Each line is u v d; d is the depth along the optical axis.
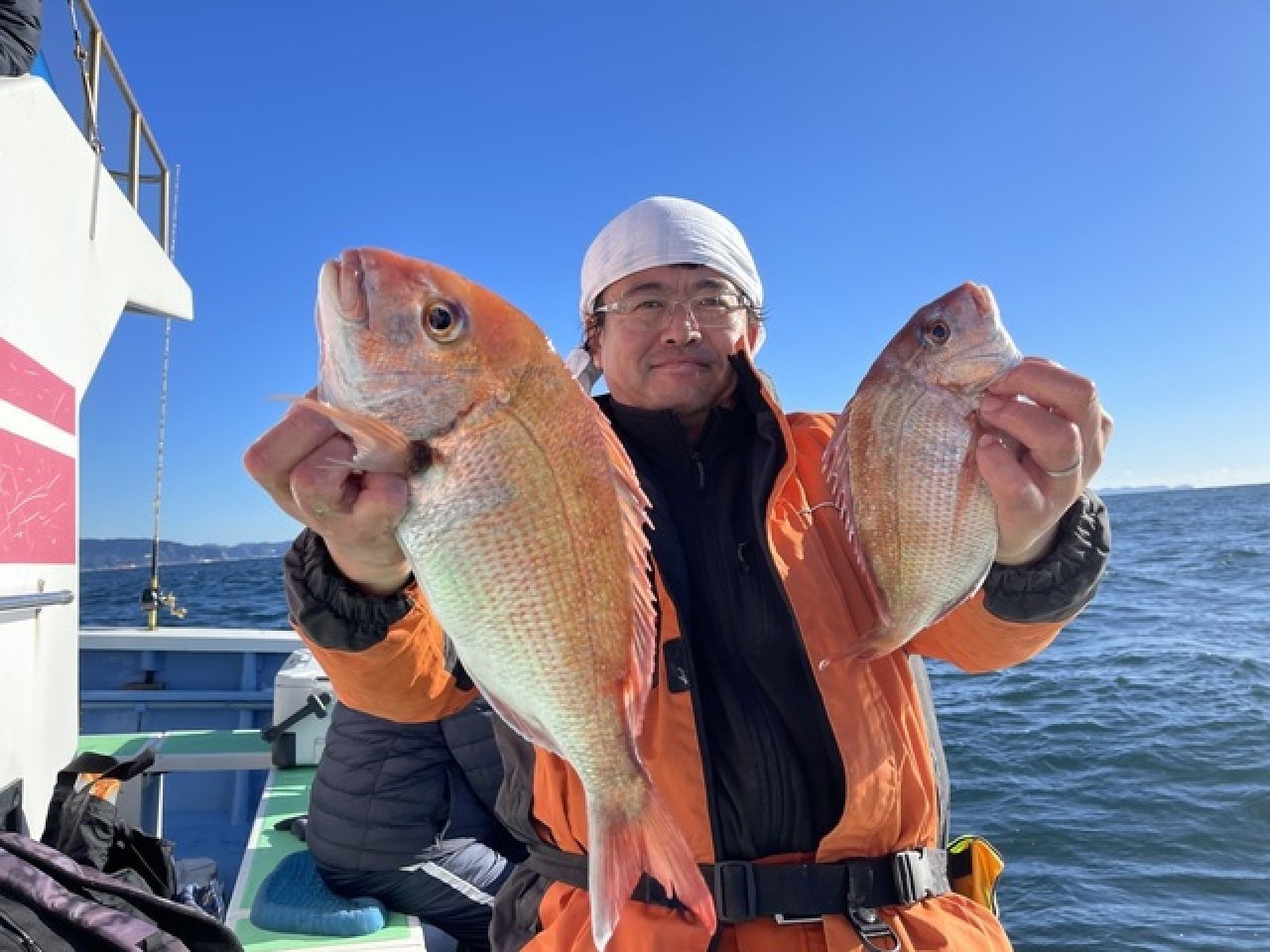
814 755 1.86
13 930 1.89
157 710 6.19
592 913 1.46
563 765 1.91
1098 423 1.68
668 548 1.95
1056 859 5.86
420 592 1.75
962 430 1.83
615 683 1.55
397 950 2.88
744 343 2.25
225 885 4.48
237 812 5.34
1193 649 13.16
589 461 1.56
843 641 1.90
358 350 1.46
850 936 1.74
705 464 2.12
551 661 1.51
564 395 1.55
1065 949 4.67
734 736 1.84
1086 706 9.92
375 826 3.08
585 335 2.47
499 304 1.53
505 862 3.41
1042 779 7.46
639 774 1.54
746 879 1.76
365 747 3.15
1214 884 5.41
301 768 4.41
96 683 6.36
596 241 2.36
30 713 3.20
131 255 4.58
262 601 21.88
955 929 1.80
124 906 2.13
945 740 8.77
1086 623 16.64
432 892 3.17
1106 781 7.34
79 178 3.76
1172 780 7.28
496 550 1.49
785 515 2.05
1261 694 10.00
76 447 3.77
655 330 2.15
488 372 1.50
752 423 2.19
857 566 2.05
